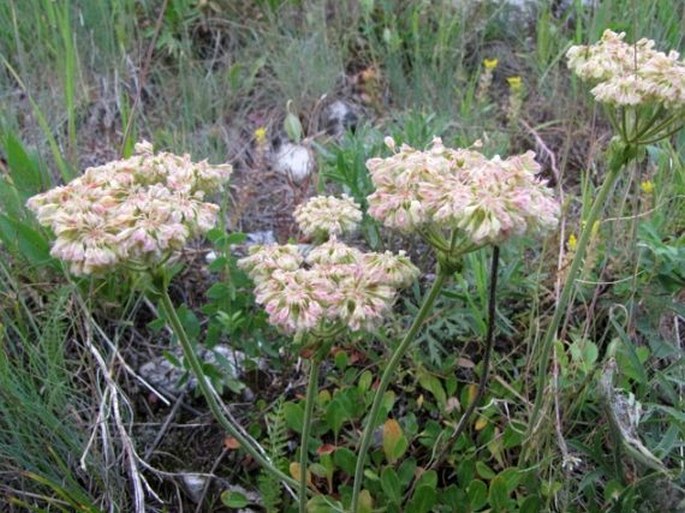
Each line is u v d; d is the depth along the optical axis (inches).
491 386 13.5
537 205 8.4
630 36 19.4
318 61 21.3
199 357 14.4
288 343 14.3
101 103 20.4
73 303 14.4
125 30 22.1
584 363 12.2
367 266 9.1
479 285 13.5
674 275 13.2
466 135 18.5
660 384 12.7
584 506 11.9
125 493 12.8
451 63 21.3
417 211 8.5
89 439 12.6
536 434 11.6
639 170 16.2
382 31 23.1
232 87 21.1
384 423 13.2
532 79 21.5
